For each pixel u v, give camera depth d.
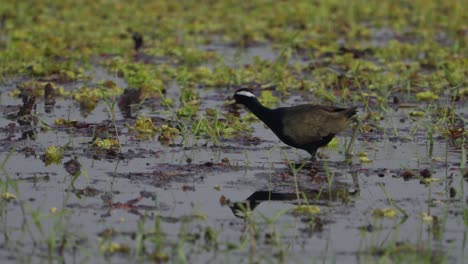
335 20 31.89
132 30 29.48
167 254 11.23
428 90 21.19
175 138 16.91
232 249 11.43
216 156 15.67
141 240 11.49
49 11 32.38
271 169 14.94
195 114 18.95
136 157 15.50
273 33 28.97
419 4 34.88
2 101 19.77
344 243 11.68
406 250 11.40
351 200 13.38
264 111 15.80
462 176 14.40
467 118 18.41
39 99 20.22
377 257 11.24
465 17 31.88
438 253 11.34
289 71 22.98
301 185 14.08
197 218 12.47
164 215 12.59
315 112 15.41
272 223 12.30
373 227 12.25
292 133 15.43
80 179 14.16
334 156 15.80
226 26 30.42
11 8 32.12
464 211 12.78
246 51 26.58
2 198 13.12
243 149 16.23
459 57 24.53
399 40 28.58
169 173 14.41
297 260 11.10
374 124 17.98
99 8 33.34
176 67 24.25
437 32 29.67
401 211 12.71
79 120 18.22
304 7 33.88
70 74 22.38
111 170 14.67
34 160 15.22
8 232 11.93
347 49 25.81
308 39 28.23
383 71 23.58
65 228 12.02
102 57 25.52
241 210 12.88
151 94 20.55
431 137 16.27
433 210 12.94
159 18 32.00
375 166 15.14
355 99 20.06
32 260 11.06
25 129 17.36
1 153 15.60
